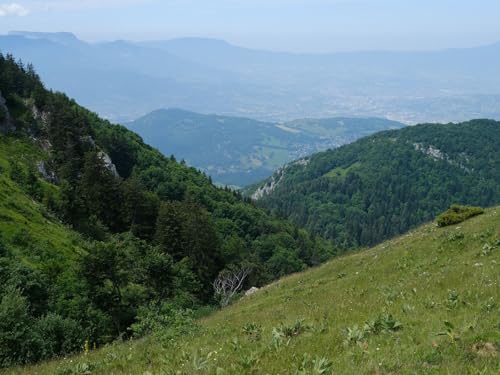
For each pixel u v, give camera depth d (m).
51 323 31.78
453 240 27.31
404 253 28.94
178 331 20.88
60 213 81.88
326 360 9.42
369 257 34.50
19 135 109.44
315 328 13.52
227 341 14.41
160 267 60.72
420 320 12.00
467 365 8.32
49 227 66.19
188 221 90.38
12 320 26.19
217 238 95.62
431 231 34.44
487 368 8.03
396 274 24.92
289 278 41.72
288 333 13.54
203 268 85.75
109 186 96.94
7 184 74.00
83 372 14.28
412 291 17.09
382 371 8.73
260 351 11.70
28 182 83.88
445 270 20.42
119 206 97.62
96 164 96.75
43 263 52.12
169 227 89.44
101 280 49.94
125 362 14.53
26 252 53.62
